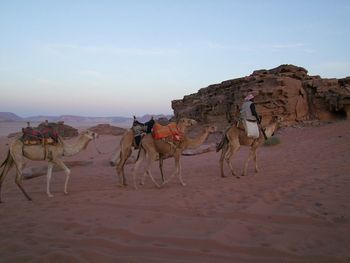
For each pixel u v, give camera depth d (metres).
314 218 6.87
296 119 26.38
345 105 25.52
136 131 11.70
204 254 5.48
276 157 17.17
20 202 9.73
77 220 7.57
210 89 33.09
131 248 5.88
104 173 15.32
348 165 13.11
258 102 25.75
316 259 5.07
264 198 8.66
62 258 5.47
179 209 8.12
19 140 10.15
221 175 12.68
